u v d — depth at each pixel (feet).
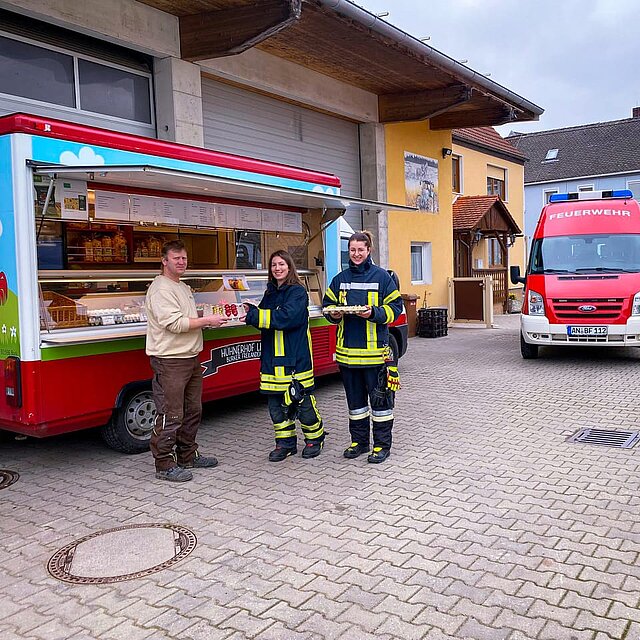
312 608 11.00
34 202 16.94
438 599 11.16
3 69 24.86
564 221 37.17
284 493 16.47
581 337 33.60
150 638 10.32
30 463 19.51
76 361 17.74
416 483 16.92
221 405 26.78
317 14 30.07
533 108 51.55
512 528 13.98
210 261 26.66
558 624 10.32
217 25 29.45
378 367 18.74
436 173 54.29
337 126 44.32
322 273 27.66
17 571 12.71
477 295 56.03
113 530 14.47
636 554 12.69
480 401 26.25
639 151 116.26
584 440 20.43
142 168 16.35
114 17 27.48
